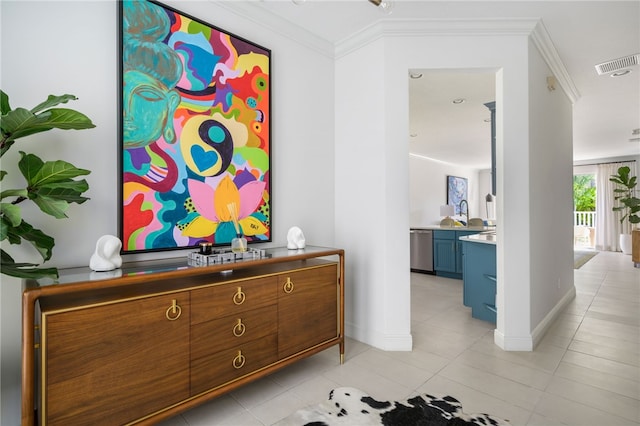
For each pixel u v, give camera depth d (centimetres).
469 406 169
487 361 222
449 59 245
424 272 570
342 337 220
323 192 275
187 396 144
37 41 143
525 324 240
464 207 954
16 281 141
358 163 265
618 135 600
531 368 211
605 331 277
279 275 184
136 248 167
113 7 166
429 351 240
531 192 246
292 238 225
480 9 228
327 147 279
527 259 241
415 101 397
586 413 163
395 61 246
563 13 231
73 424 114
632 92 381
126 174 164
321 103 274
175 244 182
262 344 174
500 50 243
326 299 211
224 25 212
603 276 513
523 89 242
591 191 932
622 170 599
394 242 245
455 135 572
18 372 141
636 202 578
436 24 242
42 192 125
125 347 126
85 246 155
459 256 520
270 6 226
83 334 116
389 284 244
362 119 263
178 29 185
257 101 224
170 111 181
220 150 203
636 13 230
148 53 173
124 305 126
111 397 122
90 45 157
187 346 144
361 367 214
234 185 211
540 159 268
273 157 239
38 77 144
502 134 245
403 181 245
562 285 346
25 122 108
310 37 263
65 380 112
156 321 135
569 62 305
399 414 161
